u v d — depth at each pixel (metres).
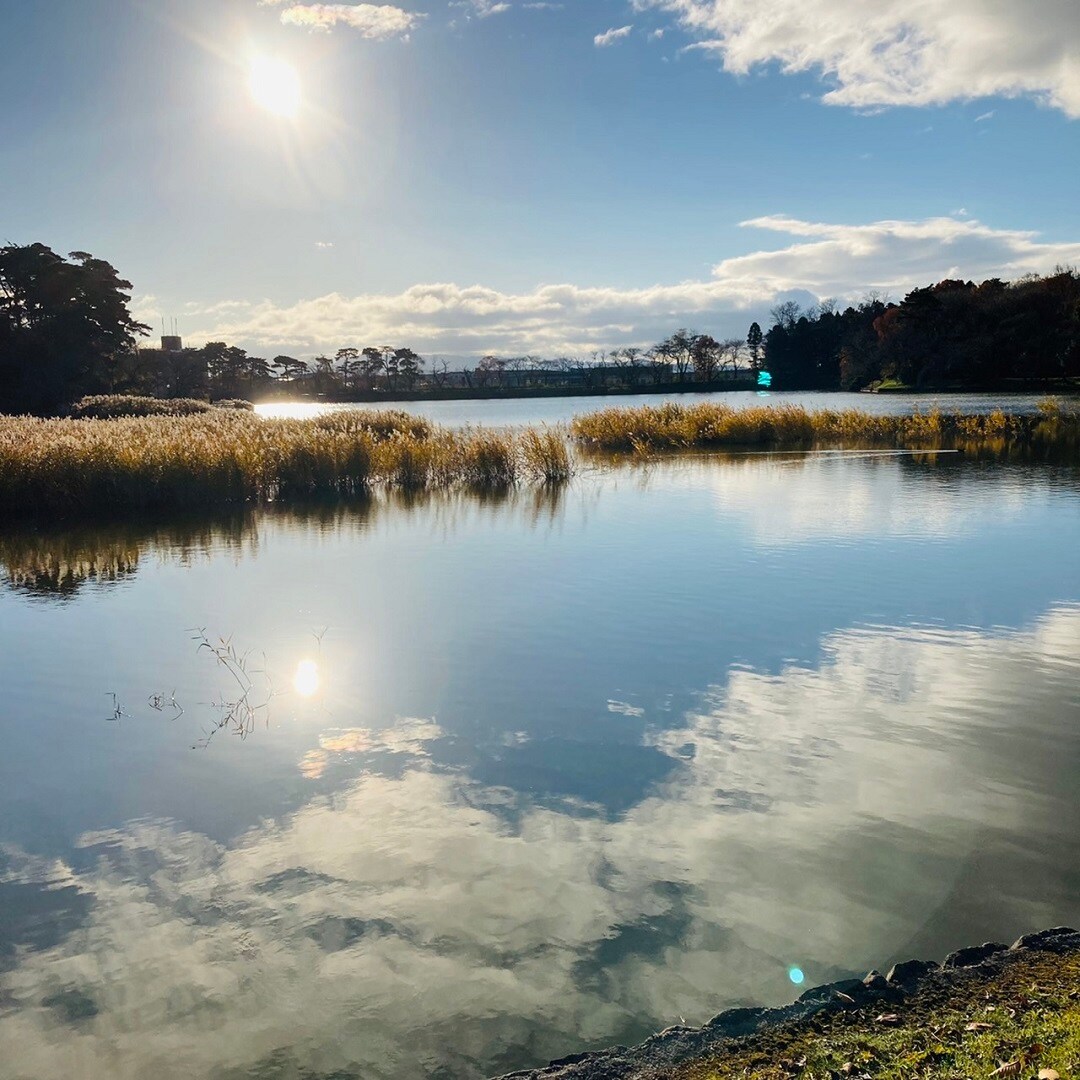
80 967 4.27
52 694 8.08
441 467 24.48
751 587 11.27
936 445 32.75
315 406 112.94
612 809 5.64
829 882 4.75
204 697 7.93
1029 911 4.45
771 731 6.79
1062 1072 2.94
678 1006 3.87
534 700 7.58
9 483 19.19
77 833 5.56
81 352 77.06
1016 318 84.81
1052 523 15.46
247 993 4.07
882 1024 3.61
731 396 107.06
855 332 117.81
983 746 6.43
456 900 4.71
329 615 10.49
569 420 55.66
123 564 13.84
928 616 9.81
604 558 13.38
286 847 5.31
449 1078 3.54
